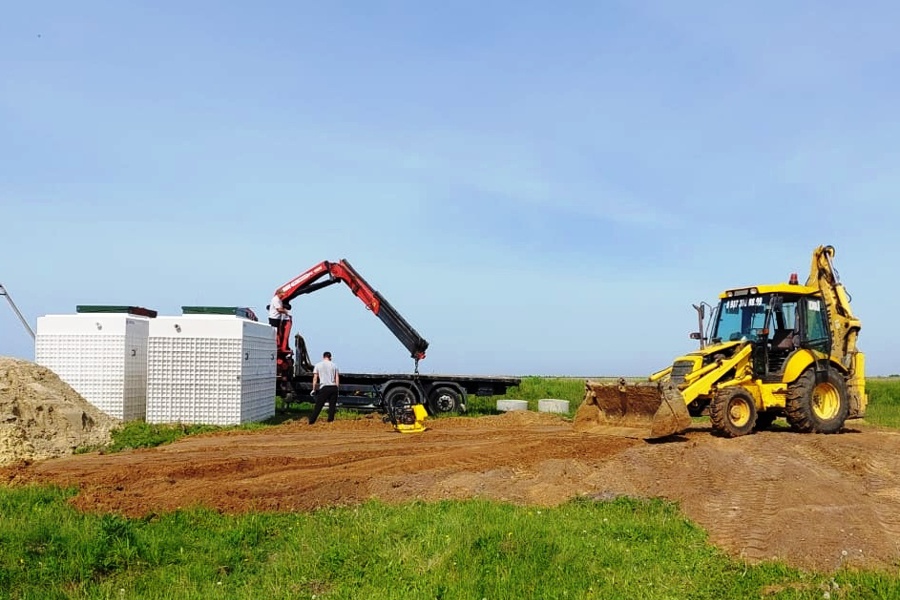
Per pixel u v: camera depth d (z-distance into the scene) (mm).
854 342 16391
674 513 9695
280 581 7328
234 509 9727
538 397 28422
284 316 23281
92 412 17281
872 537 8250
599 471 11672
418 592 6902
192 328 19516
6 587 6980
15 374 15883
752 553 8008
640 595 6840
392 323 23109
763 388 15016
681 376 15180
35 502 9758
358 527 8758
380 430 17656
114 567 7668
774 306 15320
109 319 19781
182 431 17688
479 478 11086
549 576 7207
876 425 18781
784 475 11211
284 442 15578
